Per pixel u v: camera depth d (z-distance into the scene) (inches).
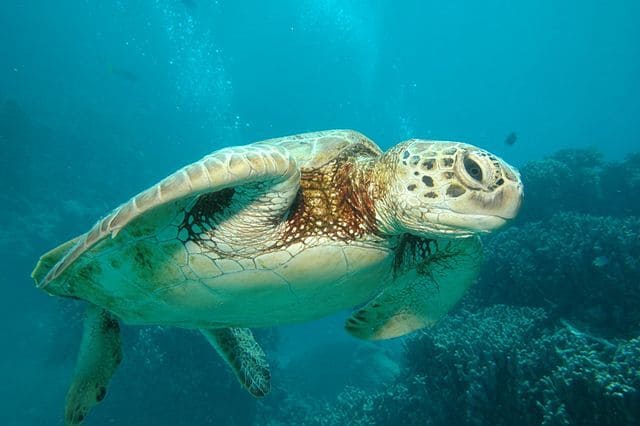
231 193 20.3
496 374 43.0
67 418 26.6
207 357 69.2
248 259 21.0
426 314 31.6
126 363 73.3
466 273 28.0
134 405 70.5
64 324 99.3
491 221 19.9
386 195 21.9
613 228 60.0
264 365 34.5
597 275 55.9
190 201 19.4
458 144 21.0
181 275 21.5
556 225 72.5
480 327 50.5
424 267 28.3
